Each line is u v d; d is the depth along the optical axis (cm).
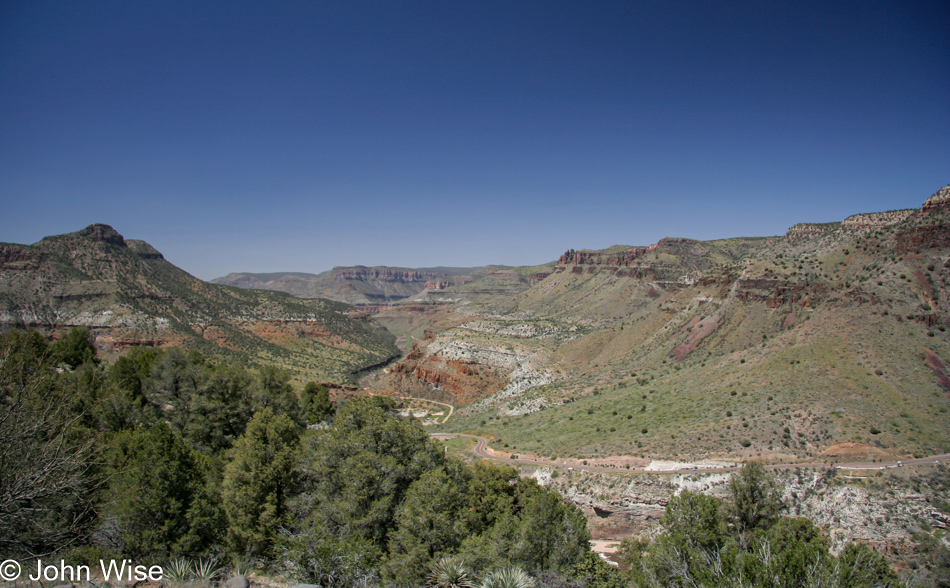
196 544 2848
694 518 3597
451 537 3225
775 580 2119
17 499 1700
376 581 2619
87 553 2242
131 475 2798
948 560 4253
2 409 1775
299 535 2617
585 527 4175
